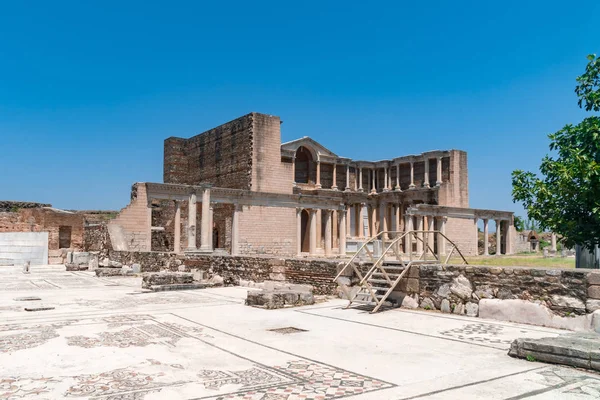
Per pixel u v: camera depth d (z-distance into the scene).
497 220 79.75
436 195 72.25
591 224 16.70
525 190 17.89
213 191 54.75
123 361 9.49
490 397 7.29
